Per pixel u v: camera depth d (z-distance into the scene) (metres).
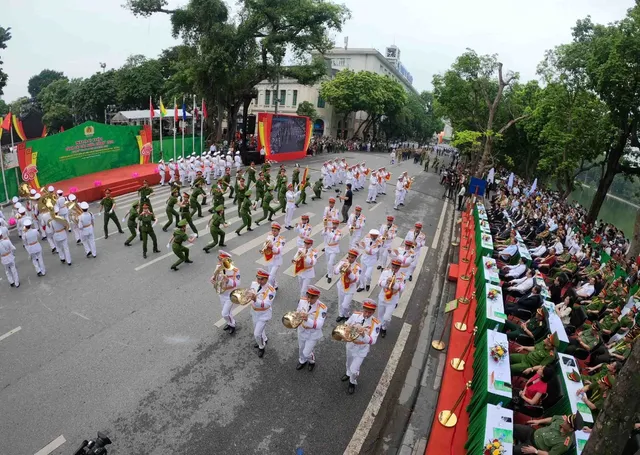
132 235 14.55
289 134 37.12
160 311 10.30
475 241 16.11
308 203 22.17
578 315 10.20
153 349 8.82
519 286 11.34
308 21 32.75
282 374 8.44
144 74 47.22
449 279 14.13
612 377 6.62
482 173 28.98
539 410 7.08
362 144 58.19
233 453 6.54
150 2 29.98
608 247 19.75
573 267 13.68
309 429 7.15
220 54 30.20
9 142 27.03
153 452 6.43
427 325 11.09
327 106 61.19
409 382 8.73
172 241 12.63
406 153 54.53
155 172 24.55
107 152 24.12
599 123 25.95
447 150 84.62
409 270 13.31
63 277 11.87
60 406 7.15
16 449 6.32
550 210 24.44
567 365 7.36
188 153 30.80
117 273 12.30
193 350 8.91
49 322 9.54
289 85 61.16
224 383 8.01
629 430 3.88
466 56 29.58
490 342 7.79
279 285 12.20
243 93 35.53
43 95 65.38
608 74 21.28
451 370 8.80
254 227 17.39
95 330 9.34
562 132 28.20
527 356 8.02
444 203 27.14
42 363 8.16
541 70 28.58
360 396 8.09
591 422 6.09
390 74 81.69
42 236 15.05
